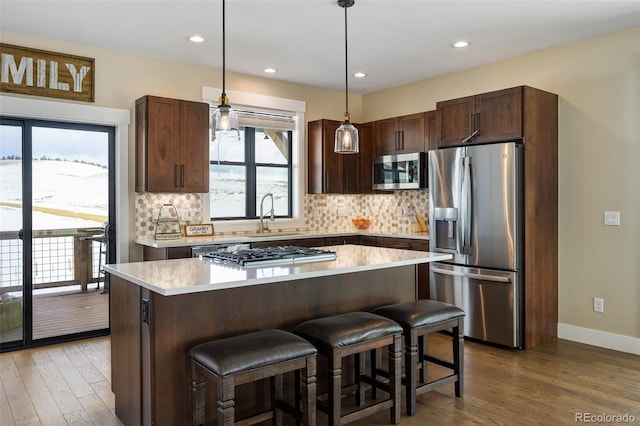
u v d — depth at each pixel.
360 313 2.69
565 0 3.32
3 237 4.00
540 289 4.09
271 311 2.64
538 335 4.07
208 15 3.59
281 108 5.58
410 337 2.72
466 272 4.18
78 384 3.22
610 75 3.96
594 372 3.40
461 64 4.87
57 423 2.65
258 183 5.61
